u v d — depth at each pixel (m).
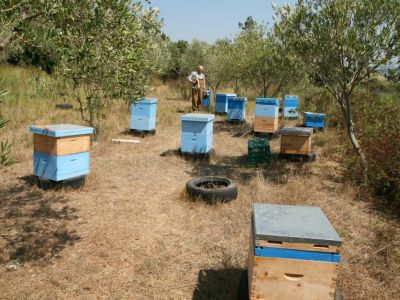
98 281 3.53
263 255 2.53
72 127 5.71
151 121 10.01
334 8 5.48
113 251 4.07
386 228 4.76
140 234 4.48
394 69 5.53
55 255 3.94
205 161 7.87
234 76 15.71
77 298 3.28
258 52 12.18
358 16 5.42
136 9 3.48
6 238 4.21
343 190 6.05
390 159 6.00
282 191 5.93
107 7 3.06
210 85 18.12
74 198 5.52
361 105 10.19
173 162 7.73
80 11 3.03
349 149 7.55
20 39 2.77
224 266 3.82
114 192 5.88
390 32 5.32
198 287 3.49
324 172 7.10
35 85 14.70
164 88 21.58
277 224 2.68
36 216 4.83
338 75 6.09
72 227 4.59
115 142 9.23
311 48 5.92
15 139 8.71
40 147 5.59
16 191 5.64
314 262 2.49
